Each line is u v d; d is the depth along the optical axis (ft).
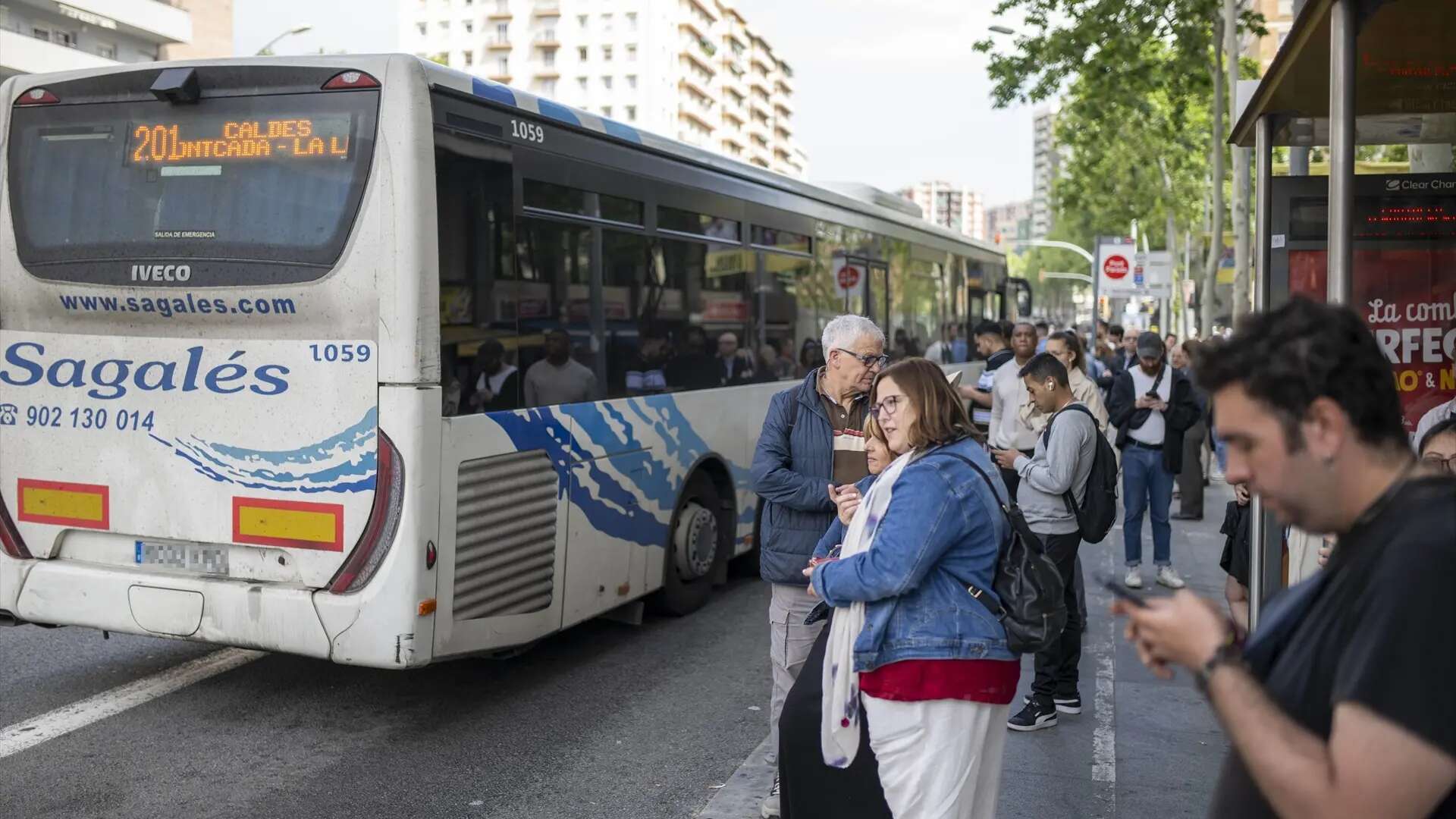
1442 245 20.21
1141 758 19.06
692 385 27.84
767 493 16.63
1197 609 6.18
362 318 18.49
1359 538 5.89
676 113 524.11
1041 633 11.27
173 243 19.34
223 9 186.70
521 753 19.42
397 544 18.33
